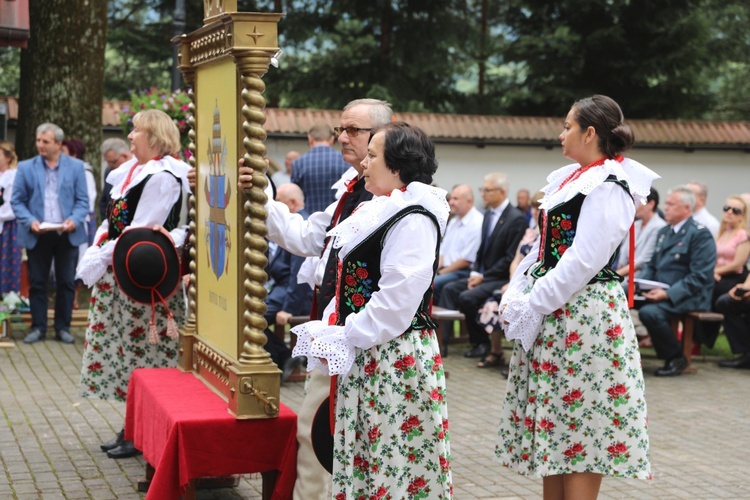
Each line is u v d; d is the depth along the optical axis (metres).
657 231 8.73
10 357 7.92
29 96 10.74
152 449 4.12
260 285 3.72
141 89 22.27
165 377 4.48
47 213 8.51
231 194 3.84
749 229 9.06
